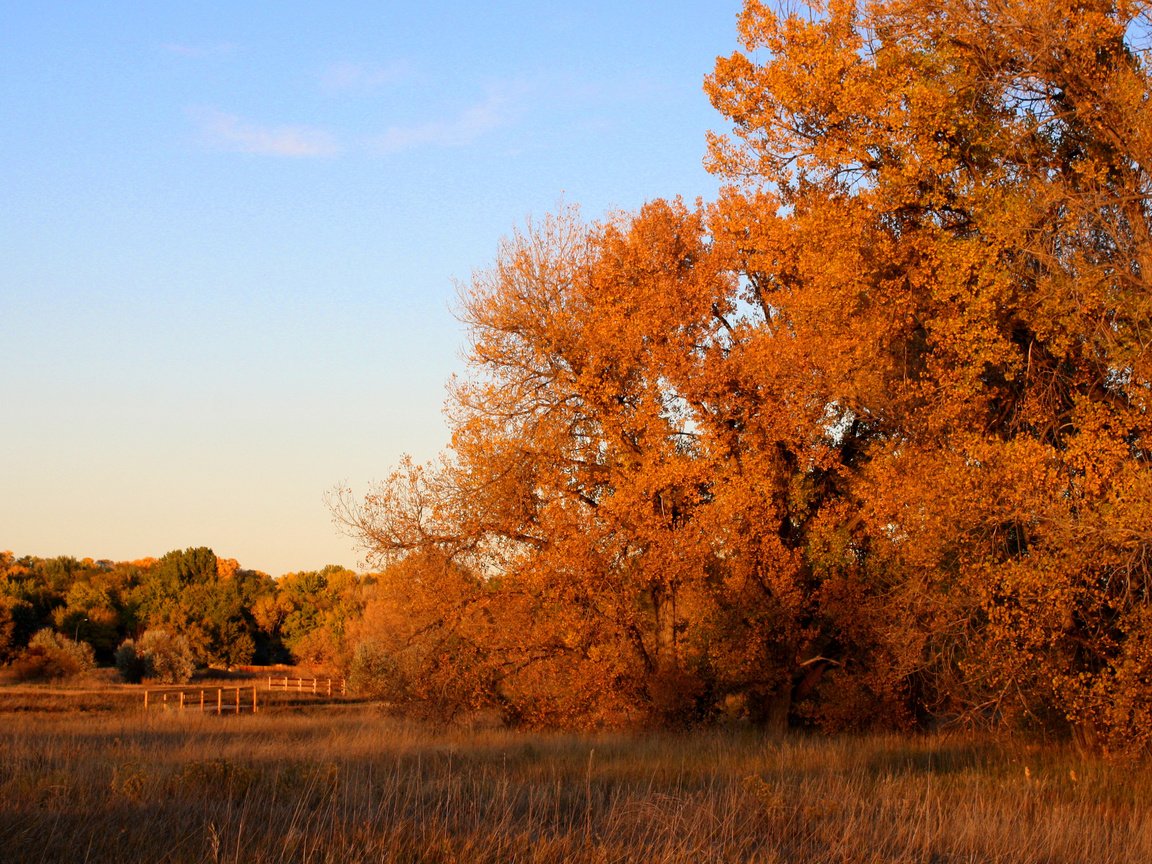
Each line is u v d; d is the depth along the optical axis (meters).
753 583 21.55
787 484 22.44
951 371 16.98
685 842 8.18
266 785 9.94
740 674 21.92
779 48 20.39
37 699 38.66
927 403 18.05
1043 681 16.20
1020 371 17.41
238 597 81.38
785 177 21.53
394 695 23.61
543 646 22.70
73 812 7.86
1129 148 14.69
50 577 83.31
